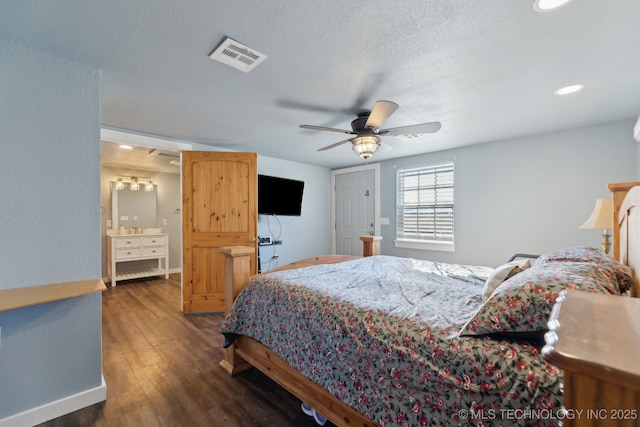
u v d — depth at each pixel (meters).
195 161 3.33
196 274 3.33
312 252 5.05
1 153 1.47
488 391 0.91
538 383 0.83
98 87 1.76
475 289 1.74
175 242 5.81
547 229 3.09
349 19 1.33
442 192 3.95
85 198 1.72
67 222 1.66
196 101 2.26
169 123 2.78
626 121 2.66
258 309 1.83
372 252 3.02
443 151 3.88
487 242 3.50
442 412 1.00
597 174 2.81
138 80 1.92
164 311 3.40
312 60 1.68
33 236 1.56
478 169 3.56
